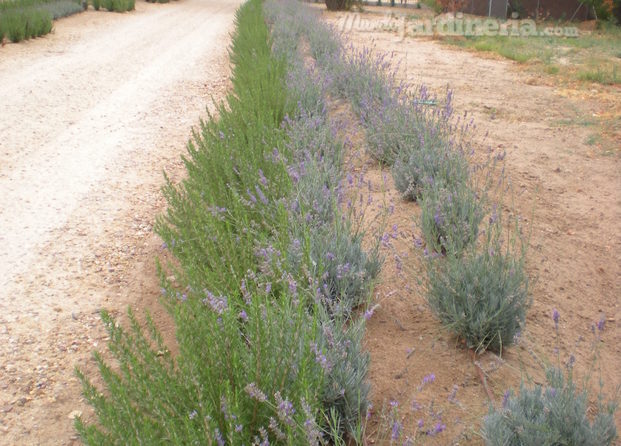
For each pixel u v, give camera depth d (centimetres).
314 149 609
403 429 319
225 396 253
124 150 809
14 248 538
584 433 283
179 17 2530
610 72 1302
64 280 487
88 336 416
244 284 339
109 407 240
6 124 911
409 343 392
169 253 530
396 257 422
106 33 1934
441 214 466
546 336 405
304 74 923
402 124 692
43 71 1303
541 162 740
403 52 1598
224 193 475
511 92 1137
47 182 690
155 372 275
